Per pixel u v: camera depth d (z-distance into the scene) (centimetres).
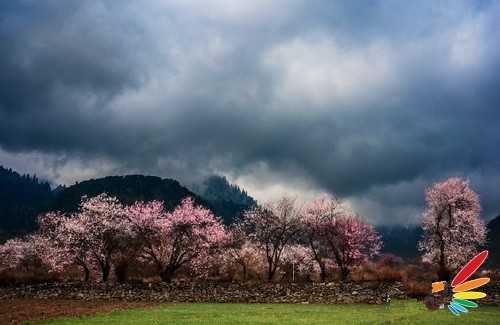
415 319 2977
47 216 6812
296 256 6700
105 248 6147
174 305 4109
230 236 6562
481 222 6022
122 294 4706
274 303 4247
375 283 4428
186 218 6069
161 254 6238
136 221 6112
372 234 6519
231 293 4484
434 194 6059
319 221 6328
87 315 3403
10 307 4031
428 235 6138
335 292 4262
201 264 6375
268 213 6244
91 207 6456
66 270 7219
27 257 7856
